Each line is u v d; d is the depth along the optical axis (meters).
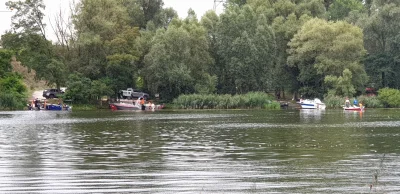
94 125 63.56
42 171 29.98
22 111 101.75
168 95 117.06
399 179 27.69
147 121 71.25
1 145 41.91
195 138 47.38
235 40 118.19
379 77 127.44
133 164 32.31
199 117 81.06
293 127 59.84
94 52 115.25
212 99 114.25
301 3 133.62
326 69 119.00
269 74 121.75
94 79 116.19
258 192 25.25
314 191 25.38
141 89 121.56
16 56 112.88
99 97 113.88
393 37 125.38
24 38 113.62
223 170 30.25
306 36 120.38
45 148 40.00
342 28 119.94
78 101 113.19
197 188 25.98
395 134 50.44
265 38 119.94
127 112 100.19
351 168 30.70
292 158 34.53
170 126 61.72
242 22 120.06
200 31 115.69
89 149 39.41
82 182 27.20
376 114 90.94
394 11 124.00
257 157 35.06
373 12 131.00
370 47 131.00
